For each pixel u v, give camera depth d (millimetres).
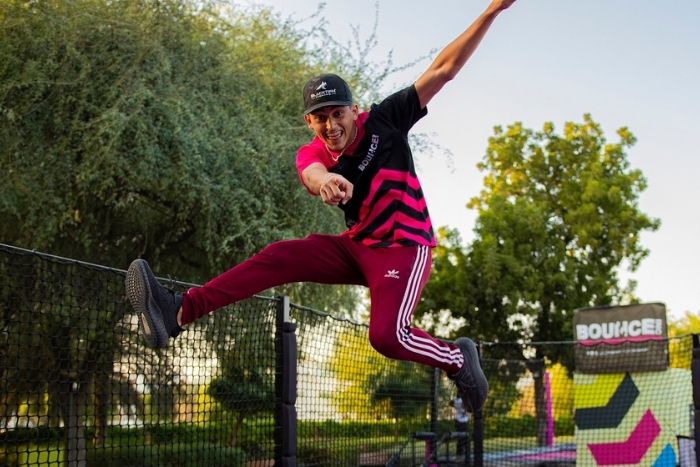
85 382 4020
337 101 2869
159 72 8781
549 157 25141
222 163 9062
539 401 10164
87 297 3939
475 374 3438
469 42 2963
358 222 3070
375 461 6594
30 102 8289
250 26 10586
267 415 4984
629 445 9531
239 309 4848
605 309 9906
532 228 22484
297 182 9625
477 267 22484
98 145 8508
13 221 9000
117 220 9938
